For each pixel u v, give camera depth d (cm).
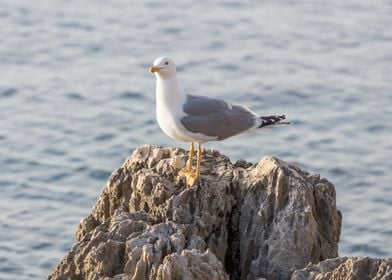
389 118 3019
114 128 2950
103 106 3103
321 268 1341
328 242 1469
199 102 1544
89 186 2606
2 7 3975
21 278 2162
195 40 3675
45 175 2653
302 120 3003
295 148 2816
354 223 2419
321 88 3234
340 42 3662
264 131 1600
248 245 1459
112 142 2862
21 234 2344
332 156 2773
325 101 3144
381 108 3089
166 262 1280
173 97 1528
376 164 2723
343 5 4059
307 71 3381
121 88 3234
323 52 3566
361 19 3900
